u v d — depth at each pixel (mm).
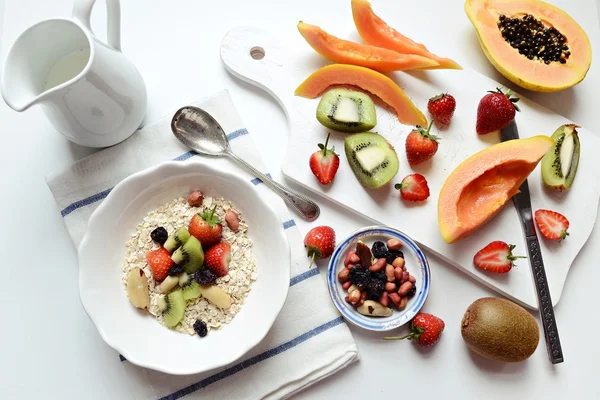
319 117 1059
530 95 1146
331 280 1015
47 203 1063
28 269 1041
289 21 1167
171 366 929
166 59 1139
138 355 939
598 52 1168
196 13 1162
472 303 1010
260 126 1118
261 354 1005
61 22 893
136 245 1021
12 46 866
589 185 1087
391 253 1023
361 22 1103
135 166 1063
